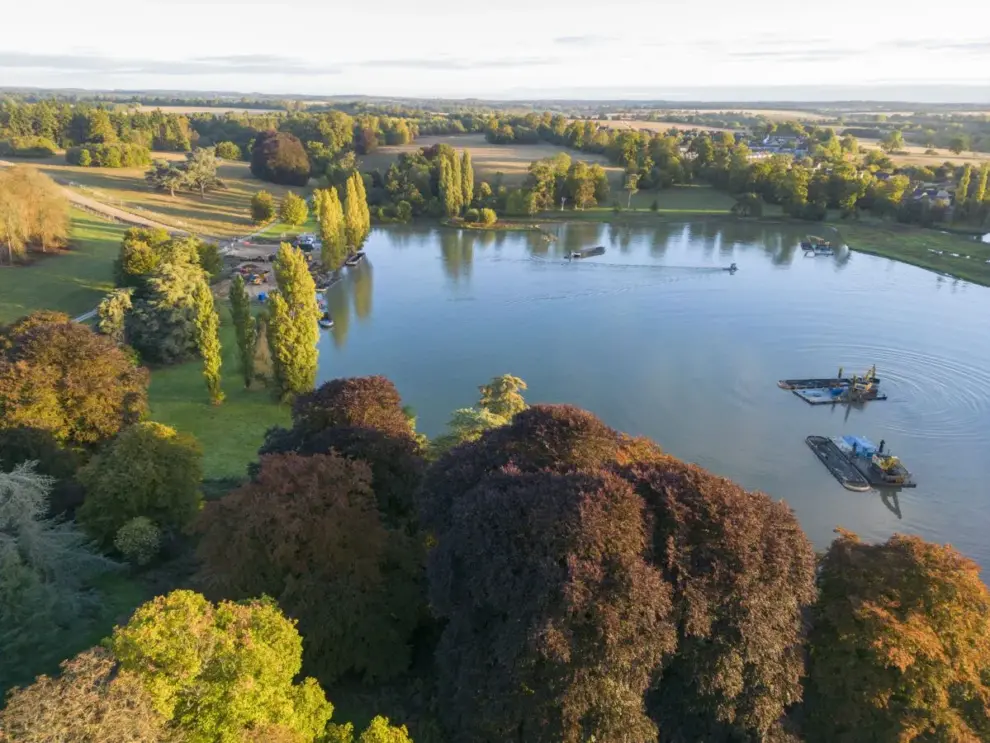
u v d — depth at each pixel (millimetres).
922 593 33969
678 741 32156
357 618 37719
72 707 23766
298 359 79875
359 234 167375
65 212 132875
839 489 72250
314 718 31016
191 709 27375
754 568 32156
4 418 53625
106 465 50312
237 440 72938
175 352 92500
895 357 107188
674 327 120438
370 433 49531
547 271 157125
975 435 83938
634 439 48469
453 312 127688
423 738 34750
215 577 38125
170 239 117938
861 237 189375
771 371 101875
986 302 135000
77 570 42000
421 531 46750
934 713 31062
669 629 30953
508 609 32375
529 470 41406
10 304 104062
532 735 30750
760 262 166750
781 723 32438
